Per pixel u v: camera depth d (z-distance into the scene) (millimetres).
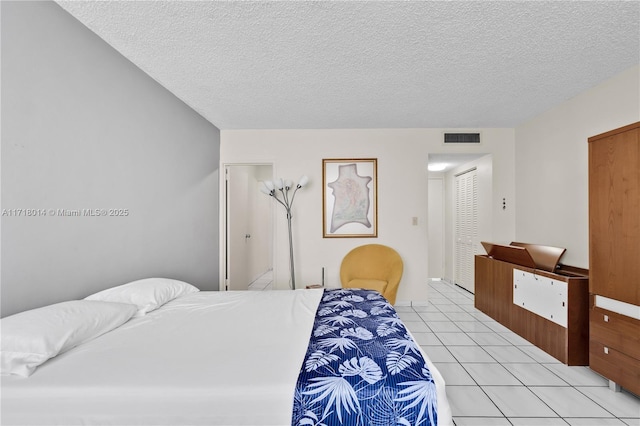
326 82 2516
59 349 1170
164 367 1136
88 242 1827
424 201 3822
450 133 3816
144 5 1579
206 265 3512
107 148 1974
